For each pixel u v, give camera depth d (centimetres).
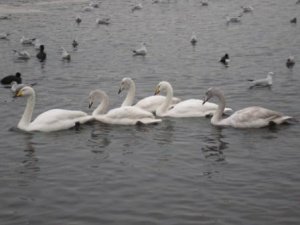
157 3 7575
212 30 5294
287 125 2217
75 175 1706
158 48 4412
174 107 2416
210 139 2056
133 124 2264
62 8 7000
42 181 1661
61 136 2111
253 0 7819
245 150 1922
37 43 4462
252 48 4284
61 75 3425
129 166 1777
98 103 2670
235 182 1634
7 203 1508
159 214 1424
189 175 1695
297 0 7612
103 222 1386
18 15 6381
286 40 4594
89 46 4562
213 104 2423
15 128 2223
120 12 6769
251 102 2650
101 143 2022
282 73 3359
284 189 1577
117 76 3356
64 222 1391
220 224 1363
